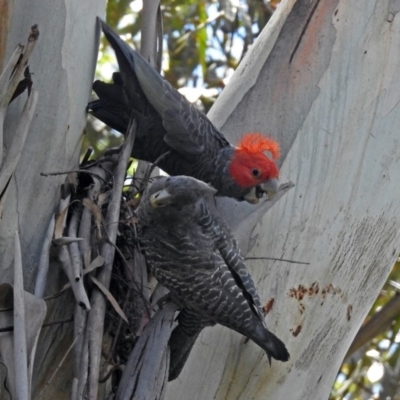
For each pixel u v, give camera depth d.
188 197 7.41
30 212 7.89
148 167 9.91
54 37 8.16
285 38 10.10
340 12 10.05
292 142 9.73
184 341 8.09
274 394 8.80
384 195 9.74
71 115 8.30
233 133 10.22
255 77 10.20
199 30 15.55
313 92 9.86
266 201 9.12
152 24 10.27
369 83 9.91
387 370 13.62
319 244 9.30
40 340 7.80
